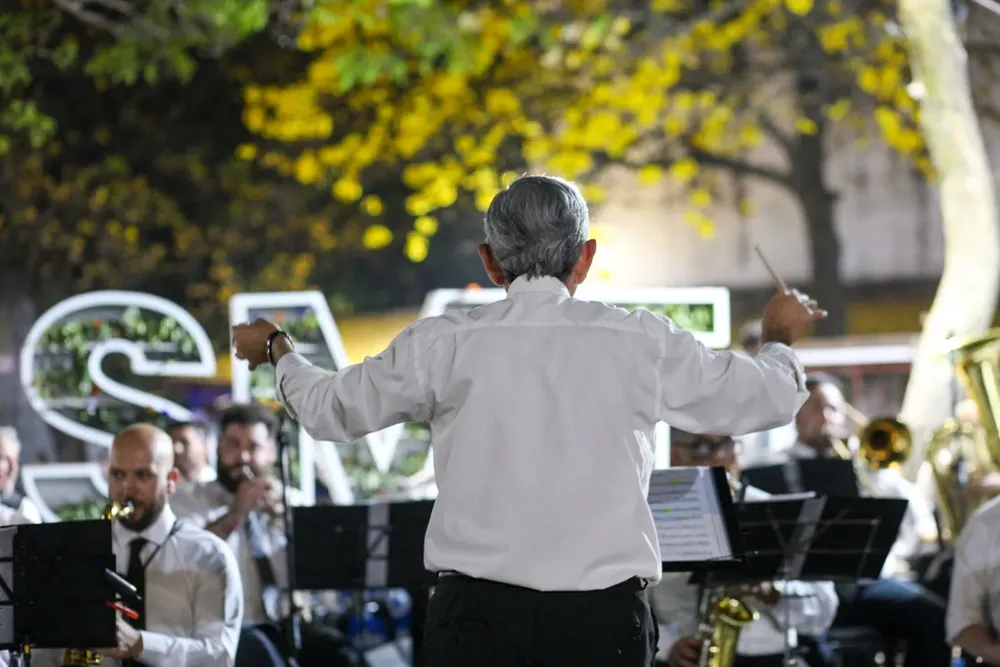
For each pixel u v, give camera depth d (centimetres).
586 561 575
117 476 930
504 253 609
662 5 2558
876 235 3775
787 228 3772
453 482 590
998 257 2025
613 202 3744
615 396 588
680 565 749
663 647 1062
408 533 1073
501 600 577
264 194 3083
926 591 1456
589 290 1324
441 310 1491
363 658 1356
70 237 2902
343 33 2414
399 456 1611
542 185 611
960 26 2656
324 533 1077
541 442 583
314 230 3209
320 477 1612
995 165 3244
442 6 2233
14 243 2856
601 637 573
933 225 3741
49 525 787
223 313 3108
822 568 1016
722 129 3120
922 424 1972
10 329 2819
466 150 2695
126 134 2981
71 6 2184
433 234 3412
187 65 2200
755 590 1062
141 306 1623
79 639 788
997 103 3162
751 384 591
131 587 793
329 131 2686
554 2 2328
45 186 2870
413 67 2638
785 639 1088
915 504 1528
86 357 1609
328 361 1562
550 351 591
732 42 2870
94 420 1611
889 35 2436
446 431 600
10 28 2278
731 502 765
